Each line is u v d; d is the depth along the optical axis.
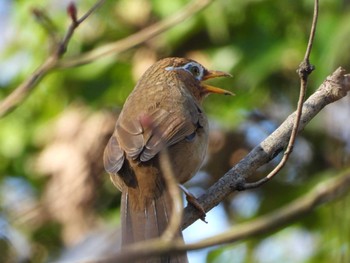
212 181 14.28
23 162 14.96
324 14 13.26
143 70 13.99
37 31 14.23
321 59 13.03
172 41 13.62
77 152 14.45
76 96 14.47
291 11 13.55
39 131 14.71
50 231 14.48
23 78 14.59
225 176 9.27
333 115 13.25
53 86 14.45
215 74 11.37
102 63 14.13
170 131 9.71
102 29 14.19
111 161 9.45
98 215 14.30
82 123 14.50
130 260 6.18
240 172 9.27
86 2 14.09
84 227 14.23
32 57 14.52
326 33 13.10
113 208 14.38
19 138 14.81
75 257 12.66
